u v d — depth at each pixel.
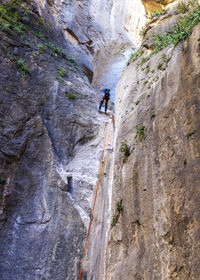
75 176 9.27
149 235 4.83
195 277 3.43
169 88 5.47
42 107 10.33
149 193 5.21
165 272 4.04
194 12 5.59
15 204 7.82
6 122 8.86
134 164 6.14
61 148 9.88
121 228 5.95
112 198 6.82
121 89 10.59
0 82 9.51
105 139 10.55
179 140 4.59
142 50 9.83
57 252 7.39
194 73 4.62
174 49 5.91
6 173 8.05
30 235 7.54
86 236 7.72
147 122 6.08
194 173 4.00
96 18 25.28
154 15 10.19
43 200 8.18
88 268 6.96
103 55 22.64
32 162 8.76
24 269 6.99
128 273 5.06
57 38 15.38
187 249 3.73
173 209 4.25
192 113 4.42
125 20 28.72
